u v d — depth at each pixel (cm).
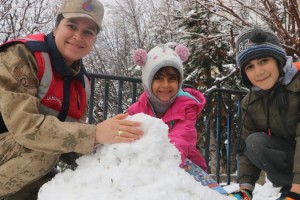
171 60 256
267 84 237
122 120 175
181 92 269
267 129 257
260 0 661
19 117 187
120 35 1859
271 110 248
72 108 223
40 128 184
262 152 253
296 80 235
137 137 170
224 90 393
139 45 1628
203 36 782
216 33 817
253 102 259
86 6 215
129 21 1830
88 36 219
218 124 393
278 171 260
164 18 1080
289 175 257
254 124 266
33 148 189
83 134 178
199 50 830
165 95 258
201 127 688
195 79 838
